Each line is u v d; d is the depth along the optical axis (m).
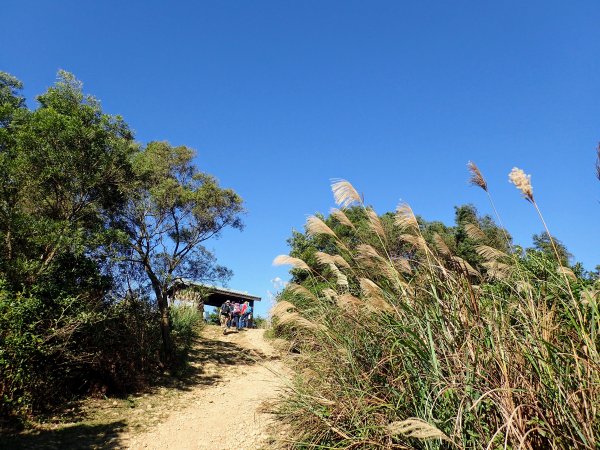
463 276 4.07
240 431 7.37
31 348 8.02
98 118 12.02
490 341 3.51
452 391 3.49
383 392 4.41
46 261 9.70
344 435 4.37
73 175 10.71
